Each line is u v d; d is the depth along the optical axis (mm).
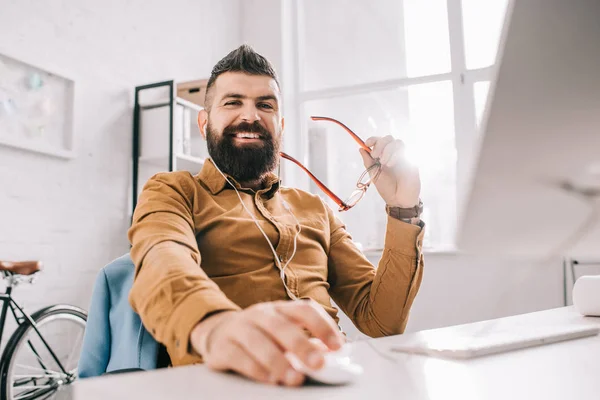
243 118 1041
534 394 354
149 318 535
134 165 2857
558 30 329
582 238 416
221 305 479
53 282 2340
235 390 352
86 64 2605
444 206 3414
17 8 2244
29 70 2283
